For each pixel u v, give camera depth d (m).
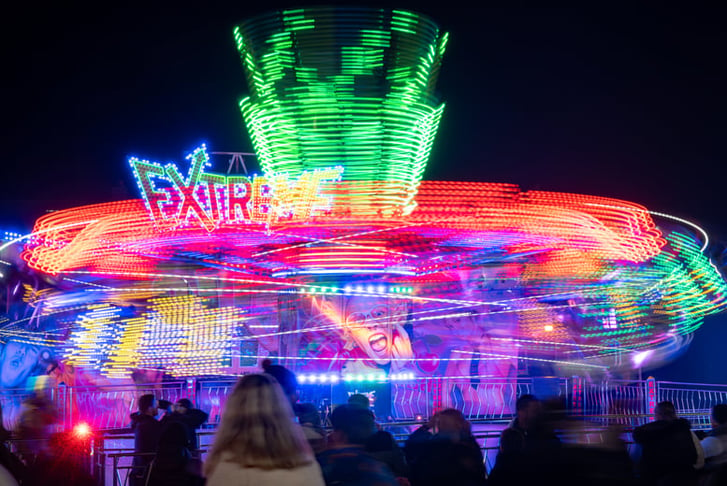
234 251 15.65
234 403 4.05
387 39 14.68
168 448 6.79
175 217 15.07
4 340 18.34
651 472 7.56
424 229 14.64
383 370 15.34
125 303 18.27
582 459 5.49
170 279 17.84
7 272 20.09
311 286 15.30
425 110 15.12
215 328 16.83
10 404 13.17
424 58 15.12
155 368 17.42
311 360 15.40
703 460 7.80
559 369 17.23
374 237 14.98
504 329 17.06
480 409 14.95
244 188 14.88
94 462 9.34
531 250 16.08
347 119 14.65
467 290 17.50
